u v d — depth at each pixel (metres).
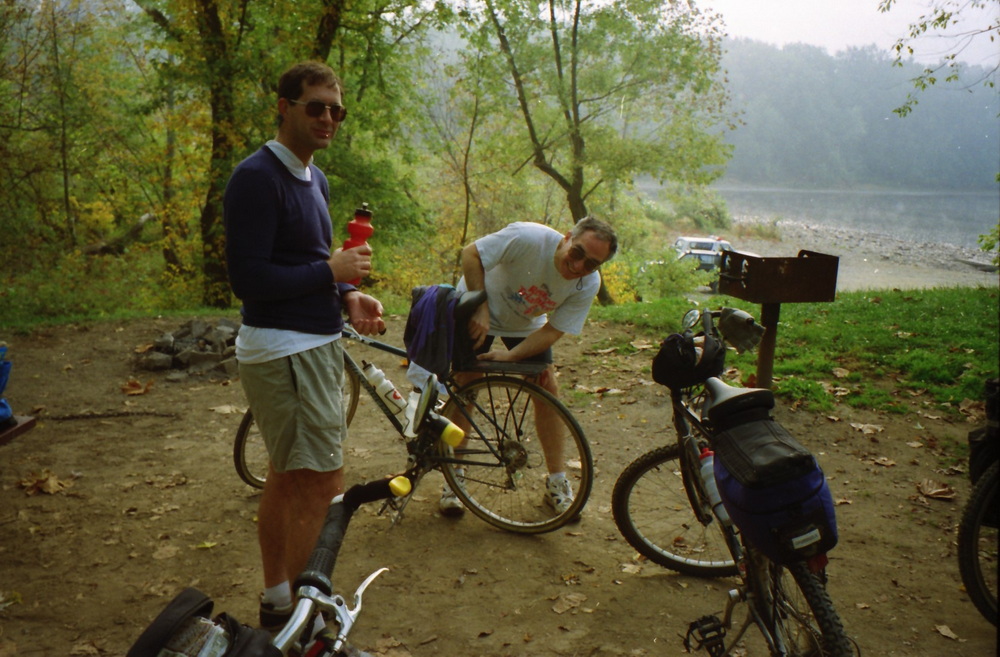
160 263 21.30
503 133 25.20
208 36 14.76
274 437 2.76
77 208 19.88
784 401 5.64
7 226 15.99
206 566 3.56
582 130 23.23
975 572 3.03
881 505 4.21
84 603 3.25
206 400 5.93
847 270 47.06
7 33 16.16
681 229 62.28
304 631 1.25
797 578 2.26
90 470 4.63
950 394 5.76
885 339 7.09
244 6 14.84
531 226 3.66
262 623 3.05
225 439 5.15
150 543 3.76
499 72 22.58
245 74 14.75
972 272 47.31
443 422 1.47
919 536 3.87
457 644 2.98
